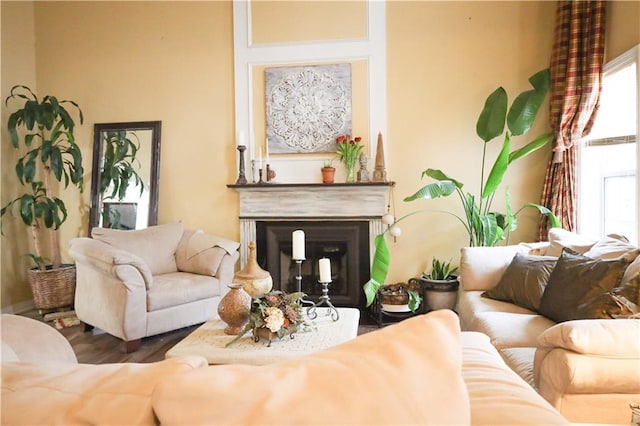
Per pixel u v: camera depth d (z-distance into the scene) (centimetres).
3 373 78
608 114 335
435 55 402
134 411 65
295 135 423
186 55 440
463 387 65
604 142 340
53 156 405
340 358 67
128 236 377
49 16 462
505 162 339
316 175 423
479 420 81
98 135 455
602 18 327
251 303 233
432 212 407
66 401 69
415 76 405
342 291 425
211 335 233
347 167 405
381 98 409
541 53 386
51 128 423
